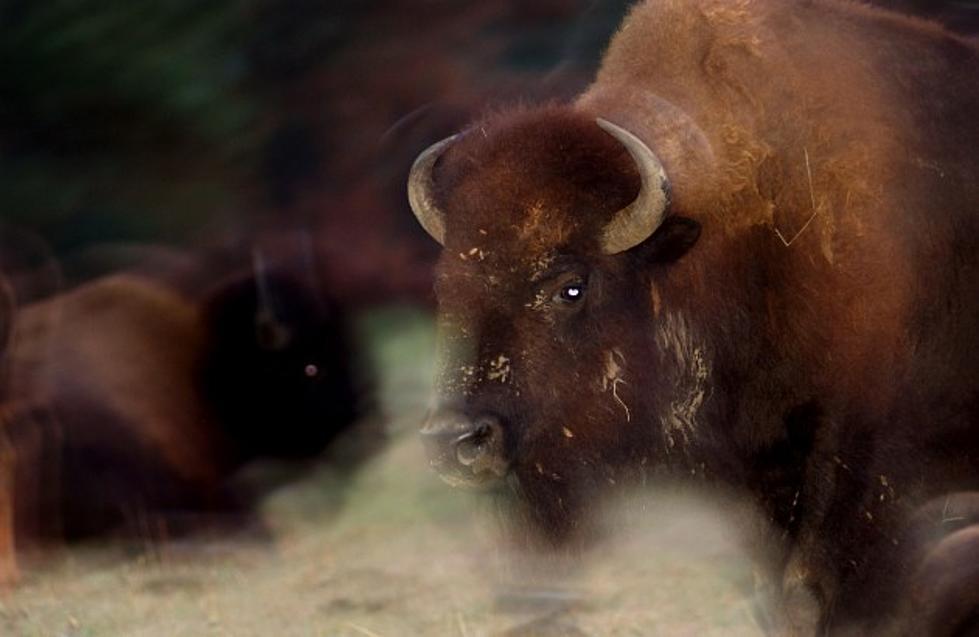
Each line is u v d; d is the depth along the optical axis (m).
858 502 21.69
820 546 21.98
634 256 21.62
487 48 60.53
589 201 21.25
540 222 21.25
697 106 22.11
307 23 63.31
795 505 22.31
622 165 21.31
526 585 27.39
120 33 62.16
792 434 22.19
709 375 22.06
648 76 22.55
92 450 37.69
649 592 29.94
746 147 21.88
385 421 40.91
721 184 21.80
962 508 21.61
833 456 21.83
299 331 40.12
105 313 39.75
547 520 21.91
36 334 39.22
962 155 22.05
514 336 21.23
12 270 57.69
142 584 32.59
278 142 63.03
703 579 30.41
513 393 21.16
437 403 21.03
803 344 21.81
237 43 63.28
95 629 28.81
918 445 21.69
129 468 37.88
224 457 39.16
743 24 22.44
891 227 21.62
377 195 58.91
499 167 21.58
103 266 59.16
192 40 62.81
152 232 62.69
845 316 21.58
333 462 40.25
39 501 36.72
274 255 41.78
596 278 21.45
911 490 21.61
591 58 55.16
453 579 31.41
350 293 50.59
